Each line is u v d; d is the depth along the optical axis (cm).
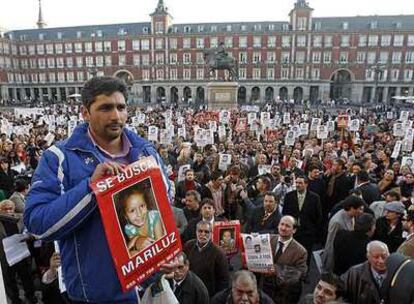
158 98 9338
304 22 8544
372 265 433
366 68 8469
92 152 194
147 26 9431
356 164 966
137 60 9300
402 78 8356
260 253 528
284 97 8919
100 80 192
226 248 564
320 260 687
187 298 448
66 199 171
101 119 191
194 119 2778
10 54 9700
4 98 9556
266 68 8819
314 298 421
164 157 1259
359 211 617
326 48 8544
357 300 439
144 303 209
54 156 190
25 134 1838
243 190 889
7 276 514
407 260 352
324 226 903
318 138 1769
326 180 964
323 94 8681
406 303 326
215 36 8862
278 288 535
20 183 771
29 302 583
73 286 189
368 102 8438
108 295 184
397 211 646
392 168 1112
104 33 9625
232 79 4659
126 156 206
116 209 178
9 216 587
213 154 1270
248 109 4019
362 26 8512
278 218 694
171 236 196
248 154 1398
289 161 1166
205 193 870
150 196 191
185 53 9012
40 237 176
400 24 8400
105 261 183
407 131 1420
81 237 185
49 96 10006
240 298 391
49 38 9869
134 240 183
